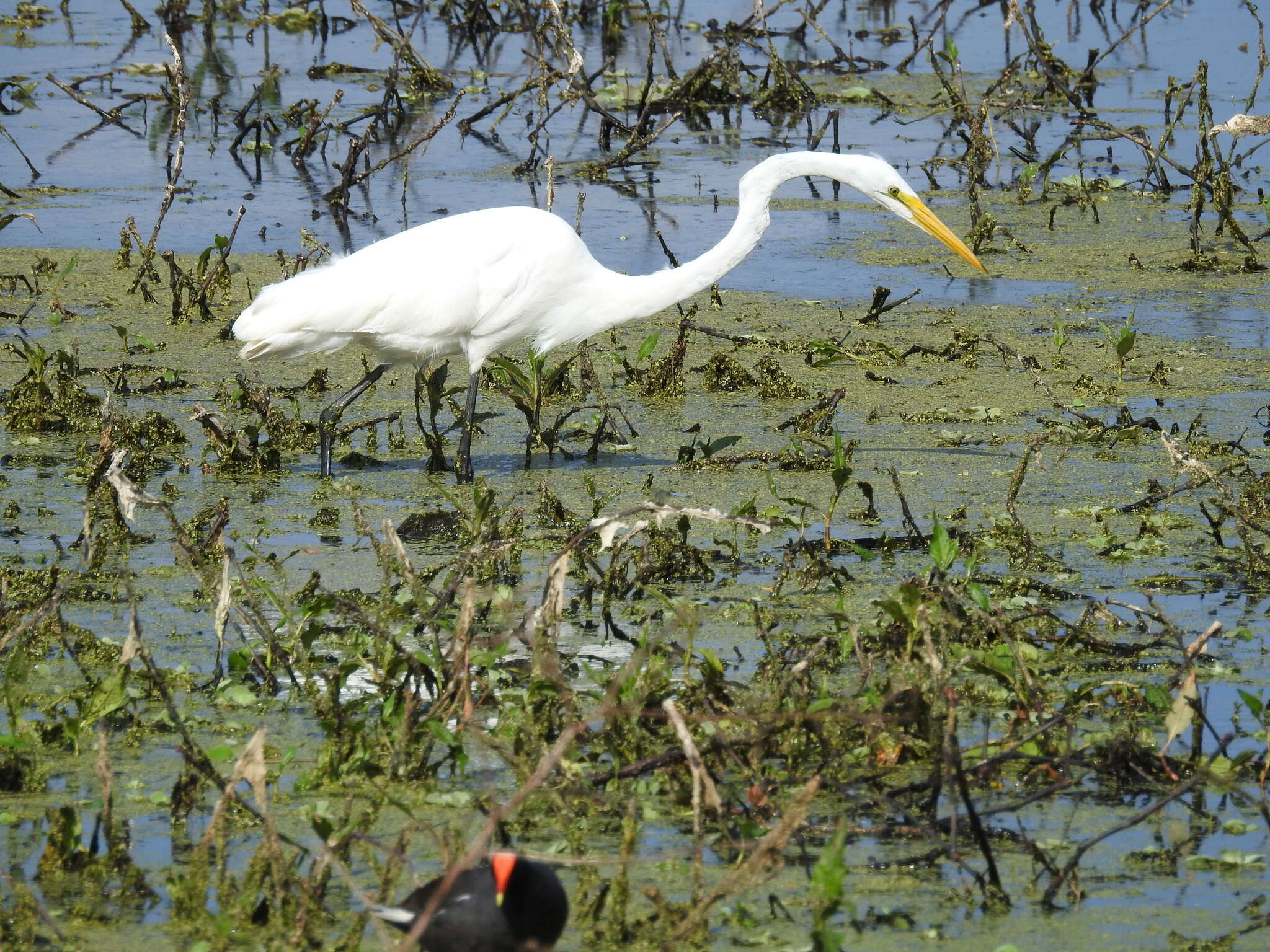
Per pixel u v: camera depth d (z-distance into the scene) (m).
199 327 16.78
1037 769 7.32
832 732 7.35
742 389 15.09
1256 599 9.71
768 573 10.21
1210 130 19.62
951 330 16.81
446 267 12.02
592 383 14.23
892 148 25.55
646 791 7.11
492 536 9.95
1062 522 11.21
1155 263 19.50
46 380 14.07
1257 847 6.73
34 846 6.66
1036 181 23.77
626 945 5.90
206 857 6.09
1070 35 33.78
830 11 37.53
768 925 6.07
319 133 26.17
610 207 22.14
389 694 7.77
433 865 6.48
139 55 31.84
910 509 11.51
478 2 33.00
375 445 13.08
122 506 9.45
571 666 8.57
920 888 6.37
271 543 10.73
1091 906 6.25
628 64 31.05
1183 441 12.78
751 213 12.73
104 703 7.53
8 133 24.56
